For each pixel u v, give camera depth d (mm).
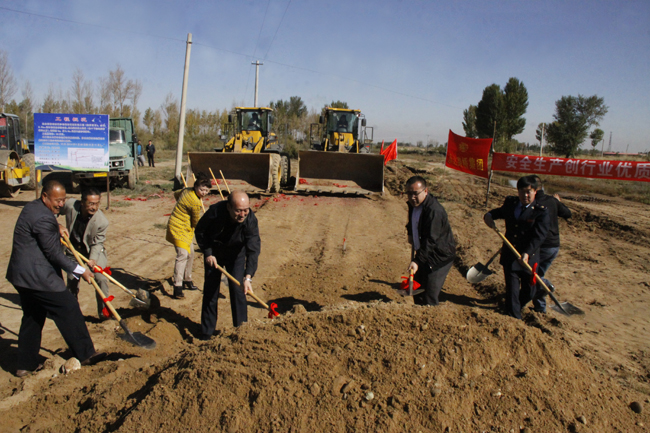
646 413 2979
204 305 4527
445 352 3109
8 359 4105
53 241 3707
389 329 3414
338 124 18438
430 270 4484
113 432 2736
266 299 5859
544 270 5117
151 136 46781
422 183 4379
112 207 12062
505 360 3129
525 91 44031
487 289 6227
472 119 49969
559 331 4656
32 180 14359
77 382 3615
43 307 3773
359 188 15398
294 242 8992
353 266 7316
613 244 9047
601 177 10586
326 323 3521
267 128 17578
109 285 6086
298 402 2805
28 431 2971
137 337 4000
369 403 2781
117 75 43562
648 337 4773
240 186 15047
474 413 2779
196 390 2934
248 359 3158
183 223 5668
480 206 13383
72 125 10469
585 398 2975
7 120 14109
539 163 11414
